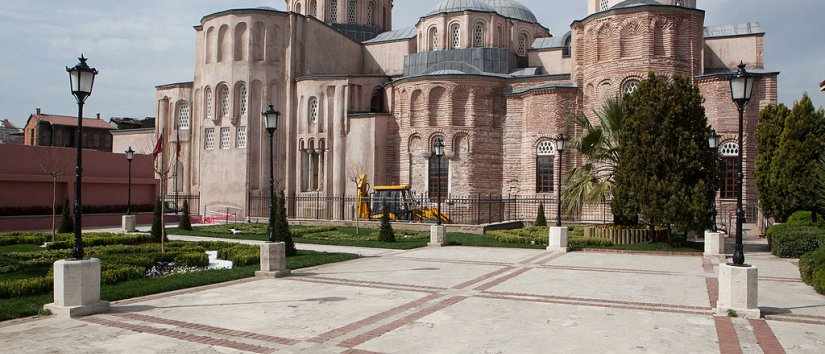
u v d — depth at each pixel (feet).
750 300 34.58
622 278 49.78
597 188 80.64
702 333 30.45
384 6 191.31
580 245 75.61
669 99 74.84
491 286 45.19
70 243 74.49
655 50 120.78
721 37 142.61
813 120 83.41
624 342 28.58
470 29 156.15
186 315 34.37
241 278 49.16
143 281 46.19
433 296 40.75
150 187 137.90
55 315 34.01
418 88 143.33
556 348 27.45
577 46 132.57
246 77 149.07
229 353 26.53
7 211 107.76
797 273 53.83
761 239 95.50
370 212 124.77
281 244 51.13
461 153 141.28
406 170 144.77
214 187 151.33
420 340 28.78
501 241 84.69
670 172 74.13
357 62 175.22
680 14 120.98
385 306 37.14
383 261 62.49
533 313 35.19
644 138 75.05
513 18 169.27
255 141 149.38
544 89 132.67
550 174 132.57
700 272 53.93
